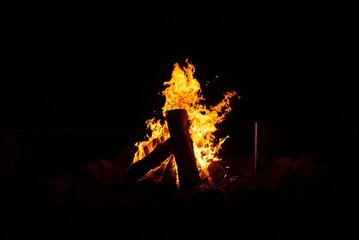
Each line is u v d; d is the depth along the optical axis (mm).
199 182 2914
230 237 2307
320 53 4020
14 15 3809
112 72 4066
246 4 3928
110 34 3984
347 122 3990
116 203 2648
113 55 4043
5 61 3918
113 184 3080
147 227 2385
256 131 3342
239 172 3473
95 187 3102
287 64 4062
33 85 3982
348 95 4008
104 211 2555
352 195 2723
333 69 4023
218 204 2564
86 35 3973
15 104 3961
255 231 2365
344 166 3432
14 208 2625
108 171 3416
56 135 3893
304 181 2926
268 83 4086
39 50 3959
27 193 2768
